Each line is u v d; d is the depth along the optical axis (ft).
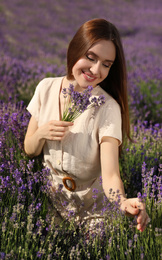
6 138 8.98
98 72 6.48
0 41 41.37
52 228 6.64
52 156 7.39
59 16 65.92
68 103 7.16
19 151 8.66
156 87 23.48
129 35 59.31
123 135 7.72
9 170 7.85
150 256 6.55
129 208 5.95
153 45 51.01
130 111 17.61
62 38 52.75
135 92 20.62
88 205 7.67
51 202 7.93
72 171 7.19
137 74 25.89
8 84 17.87
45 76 20.79
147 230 7.14
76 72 6.70
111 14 72.54
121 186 6.36
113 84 7.27
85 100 6.23
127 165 9.77
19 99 15.97
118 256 6.62
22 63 24.22
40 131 6.99
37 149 7.46
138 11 78.59
